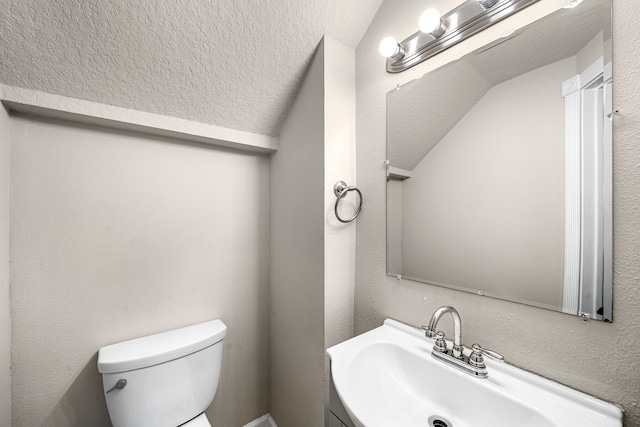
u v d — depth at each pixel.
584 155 0.61
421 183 0.94
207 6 0.90
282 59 1.11
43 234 0.98
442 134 0.88
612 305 0.57
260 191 1.50
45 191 0.98
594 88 0.60
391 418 0.70
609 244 0.57
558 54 0.65
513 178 0.72
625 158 0.56
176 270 1.24
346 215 1.14
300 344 1.23
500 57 0.75
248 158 1.45
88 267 1.05
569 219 0.63
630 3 0.56
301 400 1.22
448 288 0.86
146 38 0.90
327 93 1.08
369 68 1.11
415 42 0.94
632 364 0.55
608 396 0.57
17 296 0.94
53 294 0.99
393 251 1.02
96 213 1.07
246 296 1.45
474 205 0.80
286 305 1.35
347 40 1.14
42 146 0.97
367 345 0.84
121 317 1.11
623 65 0.56
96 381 1.07
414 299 0.95
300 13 1.01
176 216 1.24
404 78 1.00
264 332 1.51
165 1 0.85
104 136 1.08
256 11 0.95
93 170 1.06
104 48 0.88
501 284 0.74
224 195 1.37
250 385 1.47
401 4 1.01
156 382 1.01
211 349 1.16
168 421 1.04
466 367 0.70
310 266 1.16
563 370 0.63
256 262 1.48
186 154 1.26
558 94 0.65
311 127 1.15
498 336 0.75
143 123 1.07
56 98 0.92
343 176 1.12
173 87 1.04
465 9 0.81
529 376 0.66
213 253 1.34
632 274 0.55
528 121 0.70
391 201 1.03
